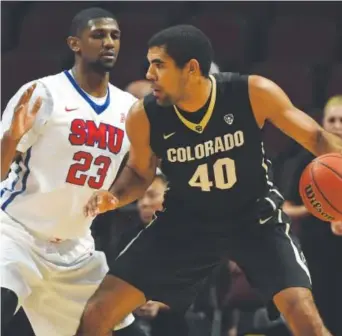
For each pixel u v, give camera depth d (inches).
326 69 902.4
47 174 478.9
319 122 775.1
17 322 592.1
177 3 985.5
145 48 941.8
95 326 436.1
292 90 884.0
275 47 948.6
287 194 647.8
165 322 566.9
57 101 477.1
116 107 492.1
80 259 502.3
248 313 610.5
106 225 588.4
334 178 416.2
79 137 478.6
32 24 969.5
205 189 428.1
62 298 501.0
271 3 979.9
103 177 489.1
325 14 970.7
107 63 483.2
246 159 424.5
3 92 903.7
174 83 415.5
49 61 906.1
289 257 432.8
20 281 475.2
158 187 565.0
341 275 647.1
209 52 418.9
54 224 487.2
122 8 983.0
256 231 436.1
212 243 439.2
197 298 591.2
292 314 421.1
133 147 440.5
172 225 439.5
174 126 422.6
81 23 483.2
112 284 441.4
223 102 418.9
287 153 667.4
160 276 442.0
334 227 606.9
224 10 983.0
